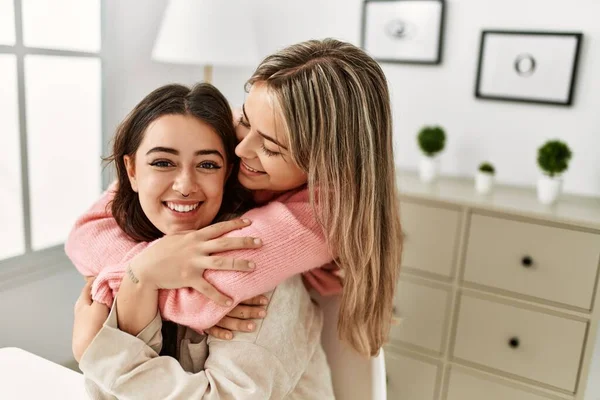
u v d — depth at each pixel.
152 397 0.81
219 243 0.81
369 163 0.83
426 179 2.09
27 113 1.85
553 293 1.71
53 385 1.06
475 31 2.12
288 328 0.87
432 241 1.86
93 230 0.98
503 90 2.10
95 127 2.10
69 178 2.04
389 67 2.30
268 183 0.90
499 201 1.82
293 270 0.85
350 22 2.33
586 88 1.97
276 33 2.50
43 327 1.85
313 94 0.79
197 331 0.87
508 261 1.76
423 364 1.94
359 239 0.86
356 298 0.90
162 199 0.86
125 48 2.08
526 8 2.03
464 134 2.20
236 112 0.98
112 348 0.81
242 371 0.81
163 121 0.83
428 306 1.90
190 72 2.44
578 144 2.01
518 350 1.79
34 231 1.94
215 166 0.86
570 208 1.79
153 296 0.83
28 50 1.72
